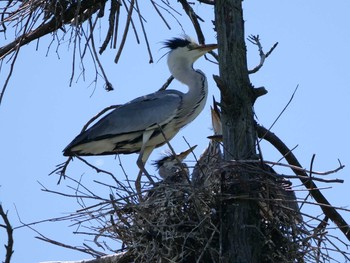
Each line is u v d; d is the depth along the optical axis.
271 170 13.52
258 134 14.71
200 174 13.66
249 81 13.29
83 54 14.80
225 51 13.29
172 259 12.71
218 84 12.97
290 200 12.59
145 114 16.64
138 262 13.20
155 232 12.97
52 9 14.77
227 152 13.03
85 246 13.57
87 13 15.12
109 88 14.73
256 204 12.87
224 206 12.90
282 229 12.87
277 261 12.78
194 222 12.89
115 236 13.39
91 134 16.44
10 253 10.45
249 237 12.70
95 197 13.09
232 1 13.41
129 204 13.11
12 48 14.75
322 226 12.84
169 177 14.55
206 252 12.72
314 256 12.70
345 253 12.67
